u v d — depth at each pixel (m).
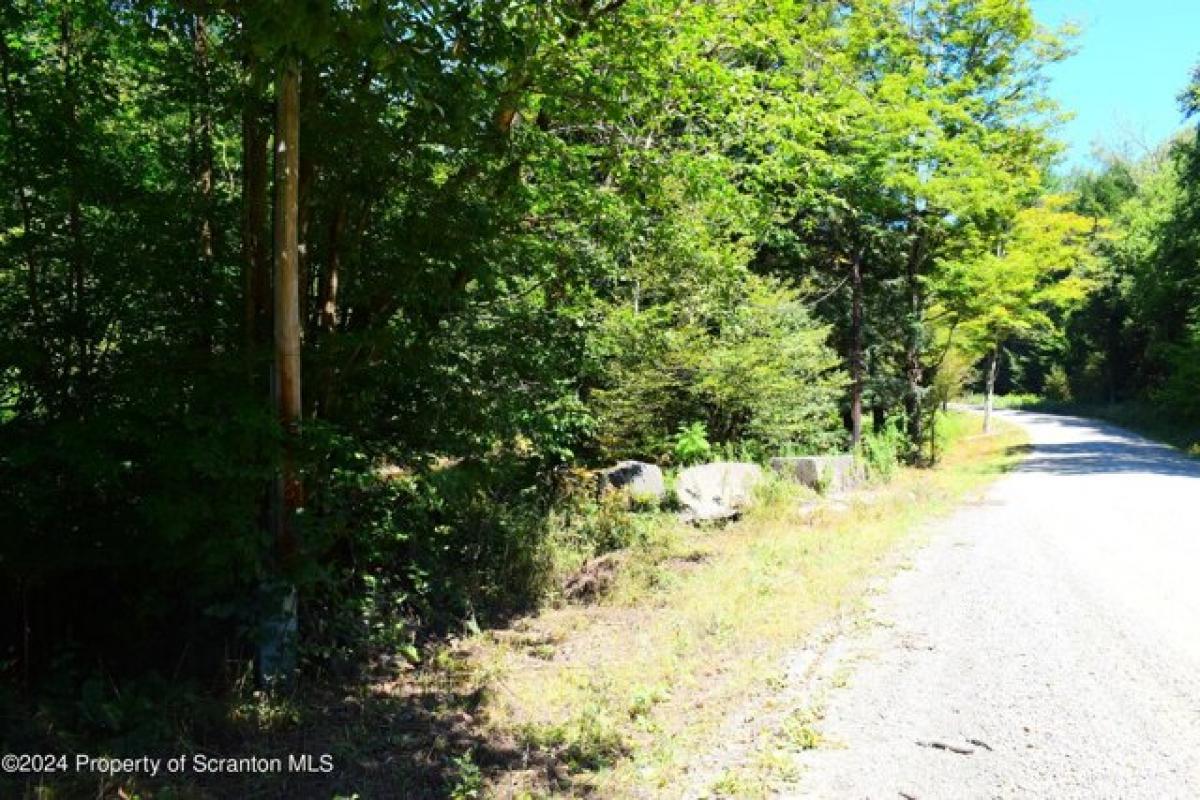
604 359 11.73
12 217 5.99
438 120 5.95
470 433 7.36
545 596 8.41
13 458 5.25
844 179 17.42
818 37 14.28
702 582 8.62
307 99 5.87
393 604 7.06
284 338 5.50
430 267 6.64
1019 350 70.44
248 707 5.11
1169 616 6.91
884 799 3.99
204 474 5.18
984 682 5.48
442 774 4.50
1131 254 45.06
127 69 6.87
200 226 6.41
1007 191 20.81
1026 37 20.39
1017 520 12.31
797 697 5.36
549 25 6.95
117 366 6.00
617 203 8.84
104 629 6.19
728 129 9.73
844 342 21.44
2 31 5.84
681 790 4.26
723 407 15.20
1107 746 4.46
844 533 11.14
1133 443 29.16
